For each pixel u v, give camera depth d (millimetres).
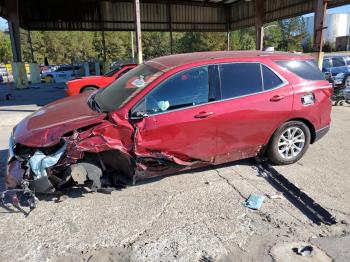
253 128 4453
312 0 20344
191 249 3059
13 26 19312
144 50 73812
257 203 3838
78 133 3650
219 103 4199
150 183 4398
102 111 3951
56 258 2967
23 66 20141
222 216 3602
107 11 26391
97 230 3377
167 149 4012
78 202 3934
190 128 4043
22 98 14719
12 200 3879
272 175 4629
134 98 3854
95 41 68125
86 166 3785
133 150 3834
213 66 4254
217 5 29578
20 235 3312
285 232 3303
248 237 3227
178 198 3994
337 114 8484
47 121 3949
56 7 25203
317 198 3920
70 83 11500
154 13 27391
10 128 7844
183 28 28859
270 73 4574
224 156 4461
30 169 3637
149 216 3615
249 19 27125
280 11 23984
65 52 67750
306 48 76312
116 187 4137
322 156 5328
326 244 3109
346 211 3645
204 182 4418
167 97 3975
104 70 27438
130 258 2951
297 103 4656
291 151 4898
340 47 70000
